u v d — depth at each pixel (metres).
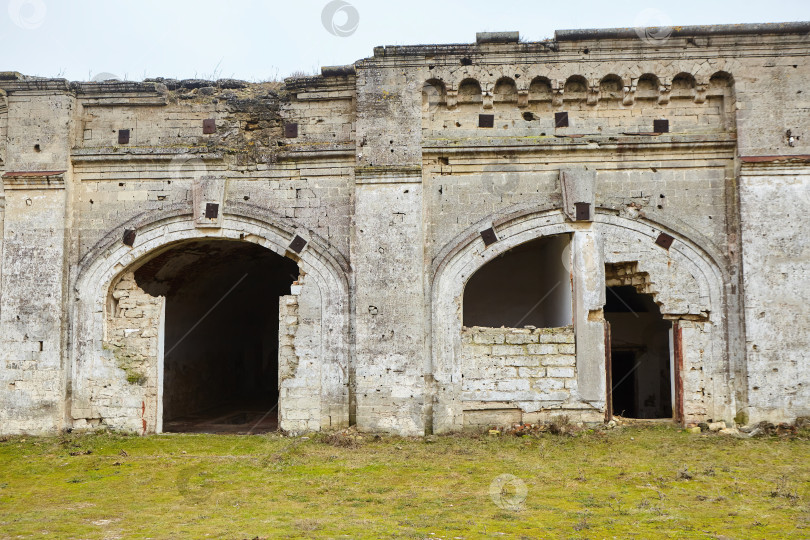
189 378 16.70
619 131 12.59
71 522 7.64
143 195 12.89
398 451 10.99
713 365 12.11
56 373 12.43
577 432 11.79
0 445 11.80
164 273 14.46
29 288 12.61
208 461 10.65
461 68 12.56
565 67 12.51
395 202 12.29
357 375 12.03
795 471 9.56
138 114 13.20
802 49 12.19
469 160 12.56
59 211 12.70
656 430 11.96
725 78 12.48
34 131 12.91
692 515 7.71
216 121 13.12
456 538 6.89
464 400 12.16
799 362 11.79
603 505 8.11
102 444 11.74
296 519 7.64
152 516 7.88
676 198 12.36
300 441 11.68
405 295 12.10
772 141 12.09
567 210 12.35
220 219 12.75
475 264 12.38
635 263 12.41
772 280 11.92
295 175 12.77
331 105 12.97
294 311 12.56
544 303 15.27
